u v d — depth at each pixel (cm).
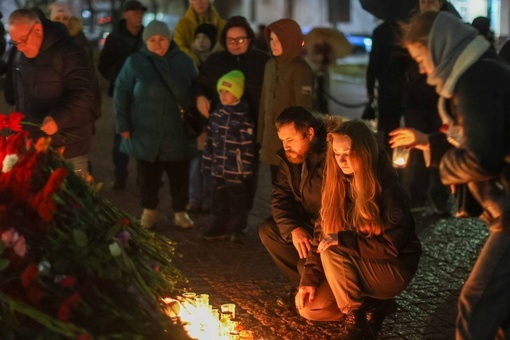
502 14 1842
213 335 443
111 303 328
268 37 663
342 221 462
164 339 339
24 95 637
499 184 364
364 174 439
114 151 923
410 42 372
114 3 2327
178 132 729
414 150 800
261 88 690
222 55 707
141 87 719
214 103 706
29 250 325
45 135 632
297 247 498
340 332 492
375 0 800
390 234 445
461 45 359
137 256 376
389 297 463
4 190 326
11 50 694
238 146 681
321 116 510
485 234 723
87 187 383
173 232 742
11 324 302
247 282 597
